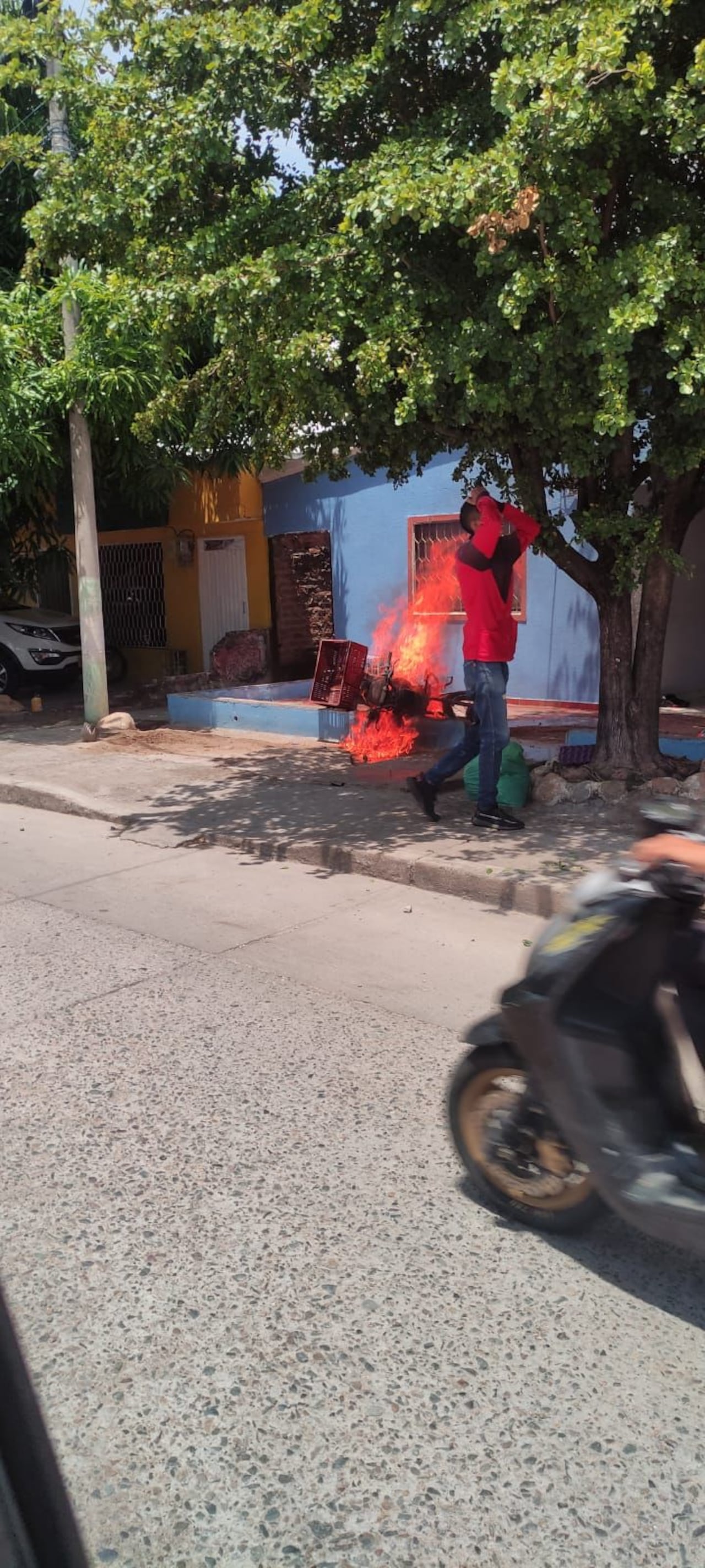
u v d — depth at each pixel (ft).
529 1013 10.20
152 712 48.88
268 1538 7.56
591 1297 10.05
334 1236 10.96
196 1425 8.55
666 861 9.87
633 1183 9.71
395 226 22.22
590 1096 10.05
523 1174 11.05
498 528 24.53
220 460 46.19
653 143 21.90
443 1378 9.03
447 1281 10.27
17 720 48.11
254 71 22.95
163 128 23.52
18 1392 8.59
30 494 45.42
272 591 52.90
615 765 28.30
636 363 21.90
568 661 41.24
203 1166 12.27
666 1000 10.34
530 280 19.74
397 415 22.29
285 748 37.93
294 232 23.54
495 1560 7.38
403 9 21.33
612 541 26.73
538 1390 8.89
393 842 24.76
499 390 21.80
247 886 23.34
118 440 42.86
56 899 22.80
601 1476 8.04
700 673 43.21
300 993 17.34
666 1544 7.48
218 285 22.65
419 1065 14.73
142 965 18.72
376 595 47.32
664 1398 8.80
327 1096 13.84
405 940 19.76
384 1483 8.00
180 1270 10.44
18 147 26.63
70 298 38.58
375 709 36.76
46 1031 15.98
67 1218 11.30
